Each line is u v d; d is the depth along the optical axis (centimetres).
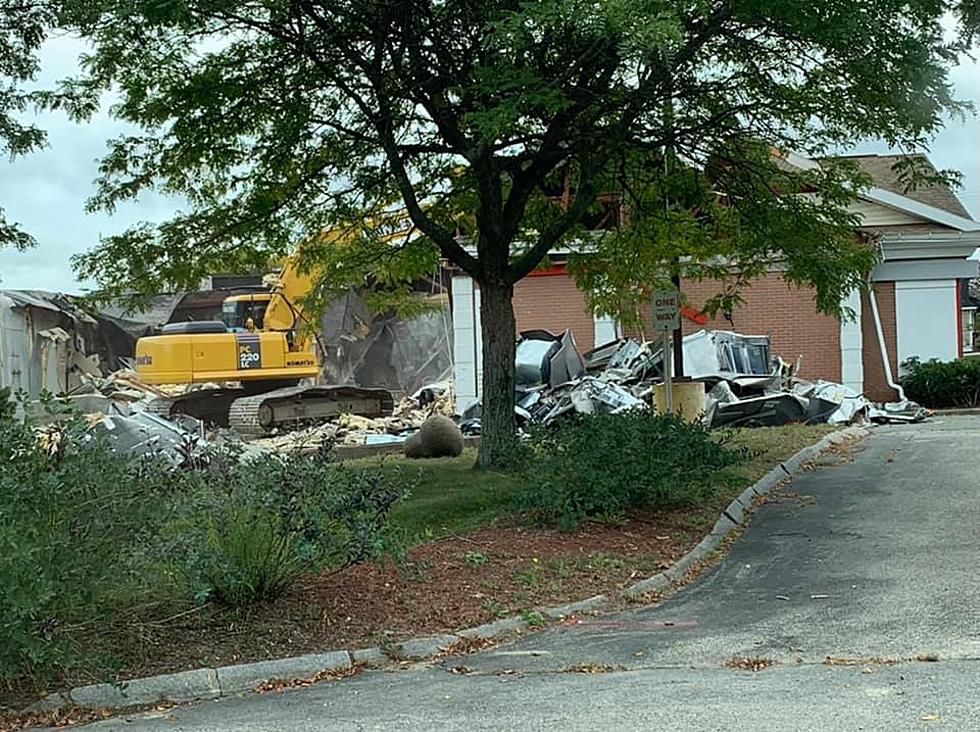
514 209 1505
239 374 2898
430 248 1730
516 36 1098
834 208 1549
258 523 880
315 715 680
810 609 901
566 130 1381
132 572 784
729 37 1291
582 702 676
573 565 1048
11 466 727
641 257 1731
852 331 2820
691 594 992
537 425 1341
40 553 699
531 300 2953
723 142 1491
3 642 683
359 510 929
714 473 1365
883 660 746
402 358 3509
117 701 736
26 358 2884
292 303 2920
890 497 1372
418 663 819
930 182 1434
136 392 2908
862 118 1393
